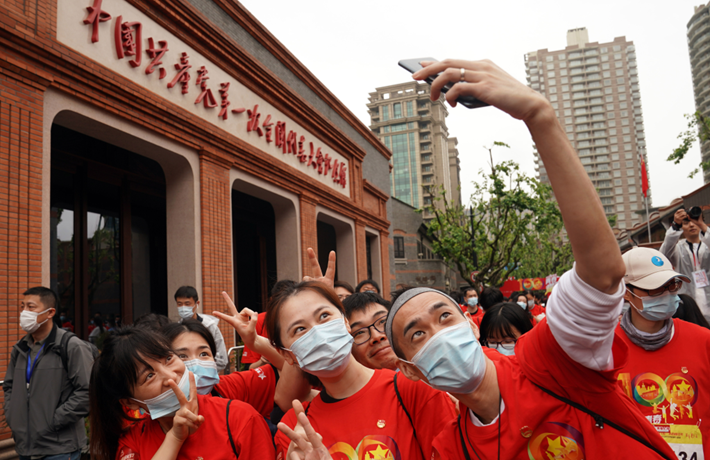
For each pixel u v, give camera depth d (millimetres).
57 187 7902
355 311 2658
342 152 15094
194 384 2035
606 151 113938
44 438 3785
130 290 9234
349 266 15617
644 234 30891
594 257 1238
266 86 10664
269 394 2713
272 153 10922
